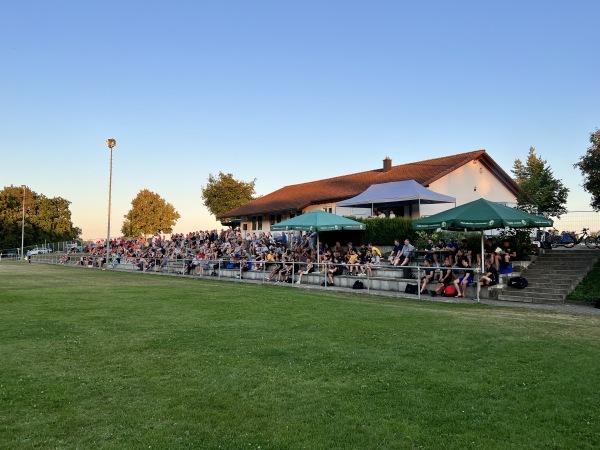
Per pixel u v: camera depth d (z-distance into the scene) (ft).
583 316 36.60
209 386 19.56
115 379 20.42
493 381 20.11
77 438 14.90
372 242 76.28
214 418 16.40
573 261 53.11
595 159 88.33
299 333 29.25
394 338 27.84
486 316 35.88
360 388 19.33
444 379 20.40
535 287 48.08
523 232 57.06
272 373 21.25
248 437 14.98
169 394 18.67
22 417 16.44
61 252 162.91
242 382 20.06
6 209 235.81
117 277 79.36
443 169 100.07
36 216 249.14
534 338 27.76
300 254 72.23
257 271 75.36
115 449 14.16
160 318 34.37
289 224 66.69
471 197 106.01
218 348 25.54
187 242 115.85
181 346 25.99
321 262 65.51
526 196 94.63
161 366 22.29
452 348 25.49
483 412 16.98
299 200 123.44
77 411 16.98
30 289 54.70
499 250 51.57
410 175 105.50
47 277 78.07
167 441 14.69
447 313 37.29
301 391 18.99
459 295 49.24
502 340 27.25
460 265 52.39
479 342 26.78
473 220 48.57
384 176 114.21
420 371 21.50
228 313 36.58
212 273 82.99
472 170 107.04
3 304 41.32
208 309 38.58
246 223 146.51
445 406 17.49
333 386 19.57
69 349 25.30
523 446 14.47
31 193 256.52
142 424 15.93
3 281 68.13
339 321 33.14
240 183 196.65
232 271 79.77
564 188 104.22
